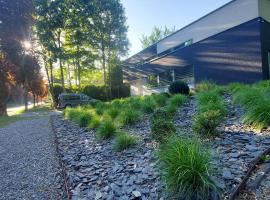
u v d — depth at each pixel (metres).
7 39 22.67
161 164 3.40
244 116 5.41
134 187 3.48
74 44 30.05
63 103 23.66
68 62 31.70
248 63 14.23
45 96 49.06
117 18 29.70
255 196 2.69
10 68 23.86
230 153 3.88
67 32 29.92
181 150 3.16
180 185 2.89
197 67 17.84
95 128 8.21
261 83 9.76
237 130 4.96
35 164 5.43
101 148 5.84
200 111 6.37
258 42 13.68
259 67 13.62
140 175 3.79
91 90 31.27
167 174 3.08
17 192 4.02
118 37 30.83
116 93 31.89
